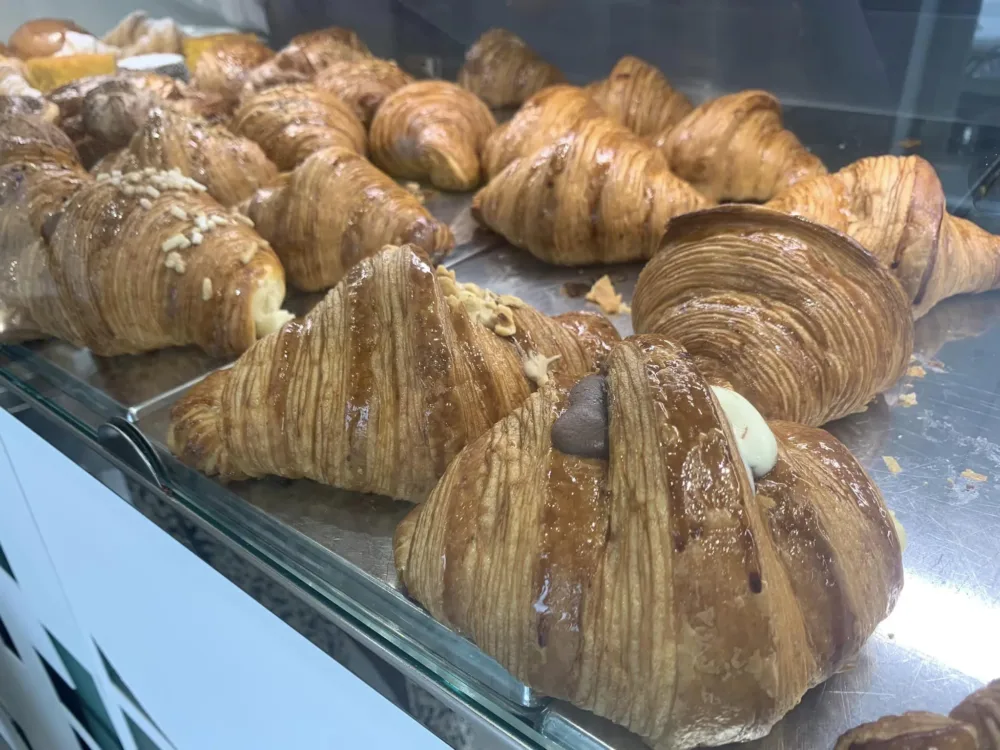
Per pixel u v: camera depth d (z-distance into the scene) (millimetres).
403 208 424
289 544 263
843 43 473
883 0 442
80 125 523
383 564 250
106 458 310
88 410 344
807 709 202
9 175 392
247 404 271
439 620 217
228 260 361
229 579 260
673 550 175
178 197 380
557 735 198
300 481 287
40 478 355
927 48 430
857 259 298
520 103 645
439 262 450
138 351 385
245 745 323
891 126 460
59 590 412
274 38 747
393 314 255
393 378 255
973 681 207
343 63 630
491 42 640
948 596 233
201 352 387
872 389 303
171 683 351
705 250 319
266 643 260
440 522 213
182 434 285
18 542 426
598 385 212
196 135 460
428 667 217
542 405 219
